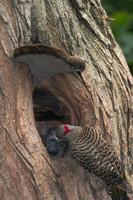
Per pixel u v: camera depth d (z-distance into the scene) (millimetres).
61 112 14102
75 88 13680
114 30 19516
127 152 13984
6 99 12906
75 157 13297
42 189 12812
